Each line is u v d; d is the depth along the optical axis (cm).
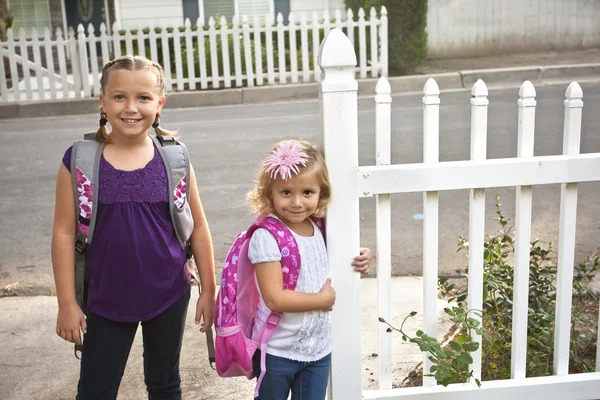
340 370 284
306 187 247
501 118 944
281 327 254
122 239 249
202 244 273
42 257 550
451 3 1470
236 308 252
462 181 282
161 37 1254
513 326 302
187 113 1147
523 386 298
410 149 811
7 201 698
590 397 303
